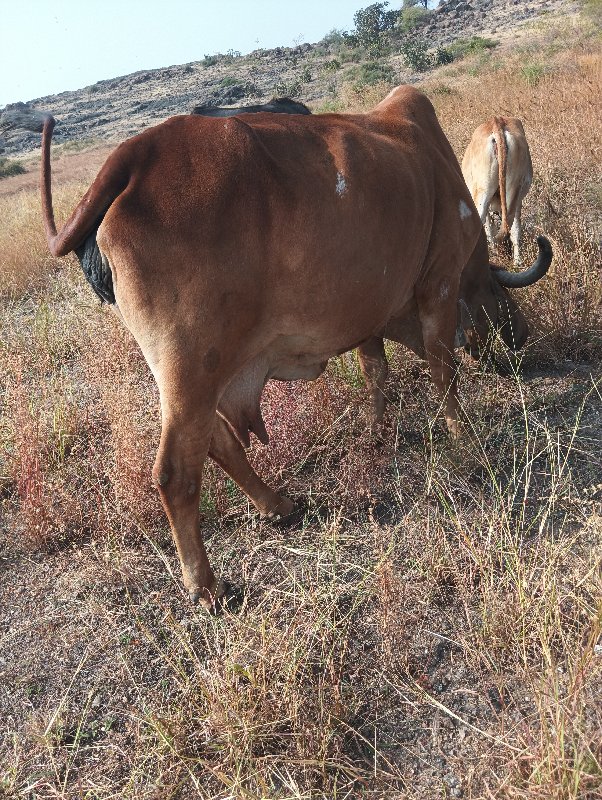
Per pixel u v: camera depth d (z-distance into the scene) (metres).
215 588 3.50
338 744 2.76
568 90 12.29
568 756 2.41
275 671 2.97
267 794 2.46
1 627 3.58
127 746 2.91
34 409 5.08
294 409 4.52
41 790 2.76
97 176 3.00
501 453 4.14
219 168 3.02
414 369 5.20
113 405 4.65
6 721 3.07
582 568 3.20
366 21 68.62
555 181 8.04
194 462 3.24
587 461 4.09
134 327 3.10
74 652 3.38
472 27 61.34
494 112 12.16
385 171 3.57
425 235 3.93
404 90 4.34
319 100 39.38
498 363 4.97
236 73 81.75
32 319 7.36
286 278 3.21
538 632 2.89
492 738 2.52
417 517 3.83
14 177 34.50
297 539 3.86
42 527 4.05
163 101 73.12
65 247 3.05
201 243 2.97
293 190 3.16
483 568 3.28
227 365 3.18
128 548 3.93
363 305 3.55
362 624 3.29
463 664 3.05
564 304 5.37
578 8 47.81
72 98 94.25
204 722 2.83
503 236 7.14
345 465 4.17
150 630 3.44
